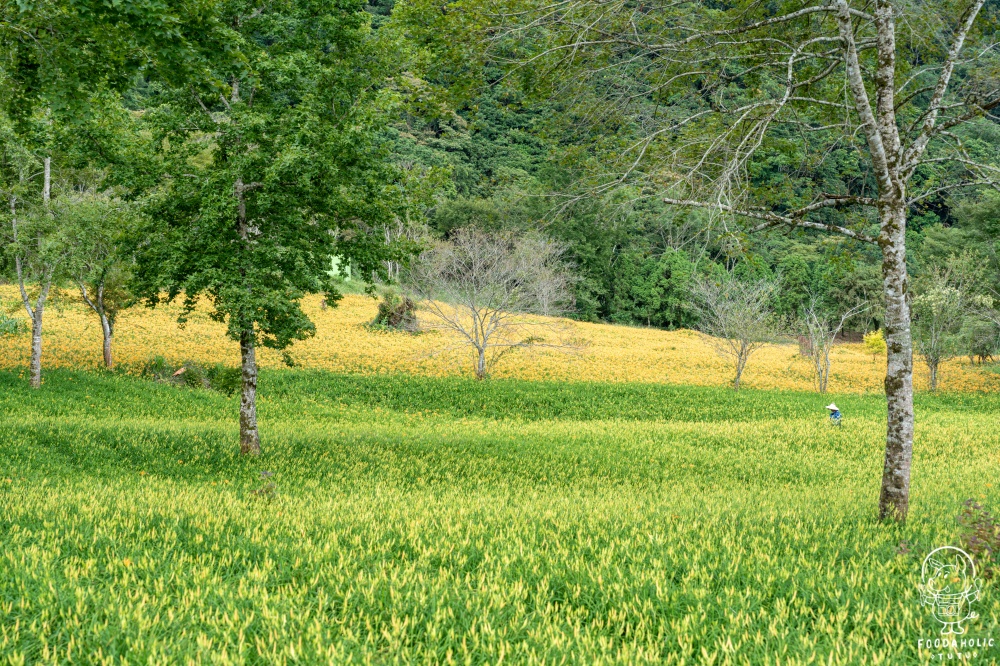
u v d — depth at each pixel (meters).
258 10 15.55
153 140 15.24
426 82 10.10
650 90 9.85
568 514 10.16
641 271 71.56
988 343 44.78
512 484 14.73
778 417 30.73
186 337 40.28
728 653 5.37
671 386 35.25
